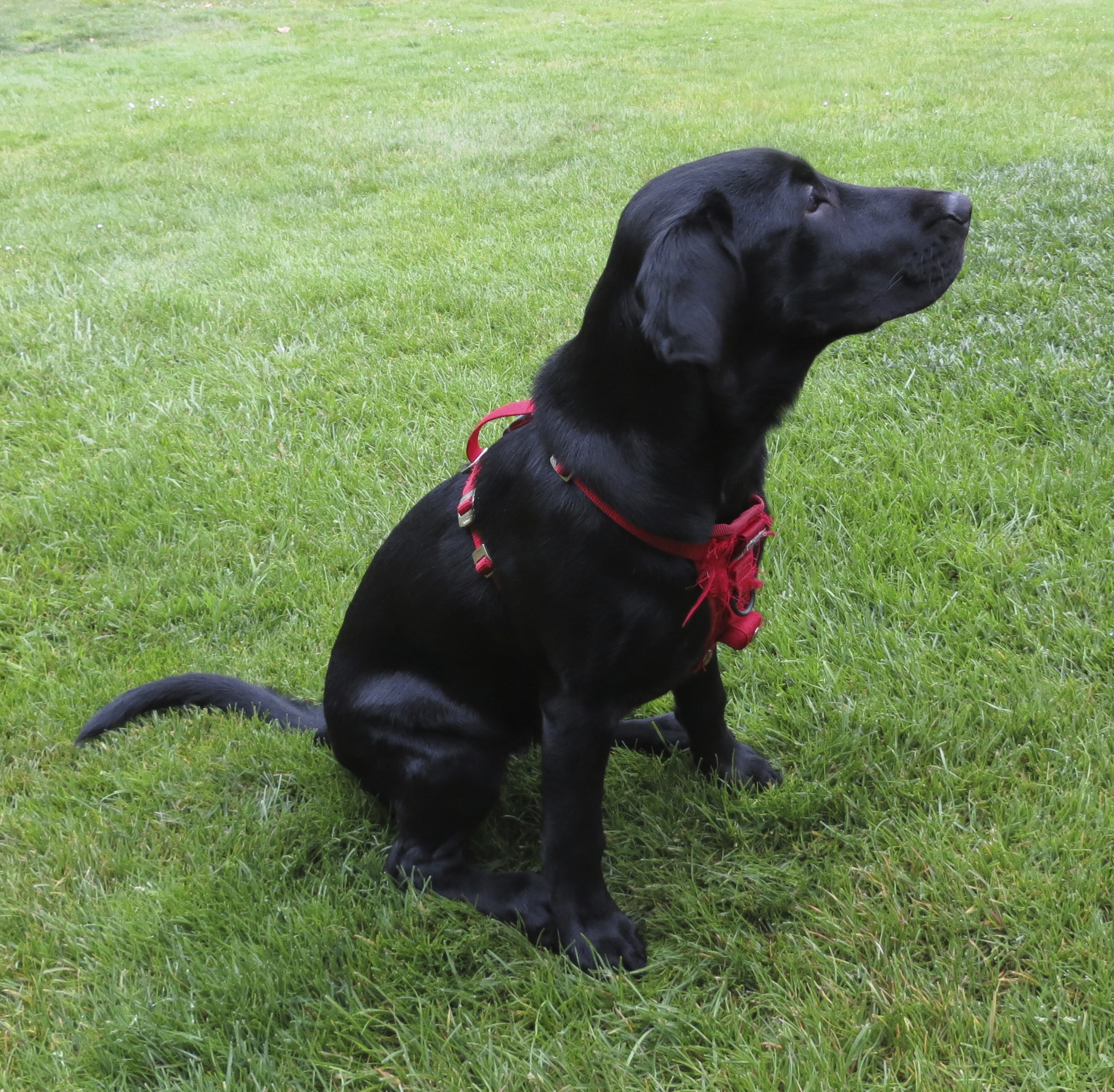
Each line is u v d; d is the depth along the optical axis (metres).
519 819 2.53
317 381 4.61
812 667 2.74
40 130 10.71
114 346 5.12
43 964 2.18
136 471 4.02
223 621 3.27
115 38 17.66
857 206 1.96
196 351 5.01
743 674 2.82
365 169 8.34
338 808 2.54
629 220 1.85
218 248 6.55
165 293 5.72
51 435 4.29
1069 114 8.48
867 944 2.02
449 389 4.36
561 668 2.00
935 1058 1.79
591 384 1.90
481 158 8.43
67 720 2.89
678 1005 1.99
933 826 2.23
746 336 1.89
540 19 17.89
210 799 2.60
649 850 2.37
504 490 2.05
